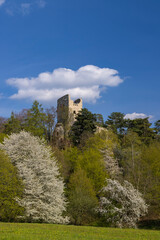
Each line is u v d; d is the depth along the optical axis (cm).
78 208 2800
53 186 2433
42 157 2598
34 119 5156
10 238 1137
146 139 5928
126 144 5350
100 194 3369
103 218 2745
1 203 2050
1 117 6319
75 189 3084
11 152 2491
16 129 5069
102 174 3662
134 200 2436
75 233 1437
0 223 1772
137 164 3750
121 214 2430
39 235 1254
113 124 6925
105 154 4469
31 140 2623
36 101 5269
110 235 1472
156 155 3953
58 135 5978
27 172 2267
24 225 1702
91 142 4972
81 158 4069
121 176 3741
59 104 7244
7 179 2108
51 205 2380
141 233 1630
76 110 6962
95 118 6144
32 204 2258
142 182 3300
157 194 3161
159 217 3188
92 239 1259
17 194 2183
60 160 4016
